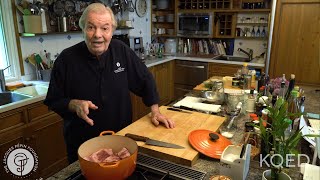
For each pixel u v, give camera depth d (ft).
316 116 5.30
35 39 8.77
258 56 13.56
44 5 8.50
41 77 8.77
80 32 10.00
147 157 3.60
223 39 14.39
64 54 4.86
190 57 13.58
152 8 14.83
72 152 5.12
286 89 5.68
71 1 9.47
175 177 3.17
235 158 3.08
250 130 4.35
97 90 4.88
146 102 5.32
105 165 2.71
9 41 8.14
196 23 13.80
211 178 2.84
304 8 11.00
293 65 11.85
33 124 6.98
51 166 7.73
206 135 3.98
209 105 5.64
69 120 4.99
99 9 4.34
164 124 4.42
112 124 5.11
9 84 8.13
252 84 7.46
